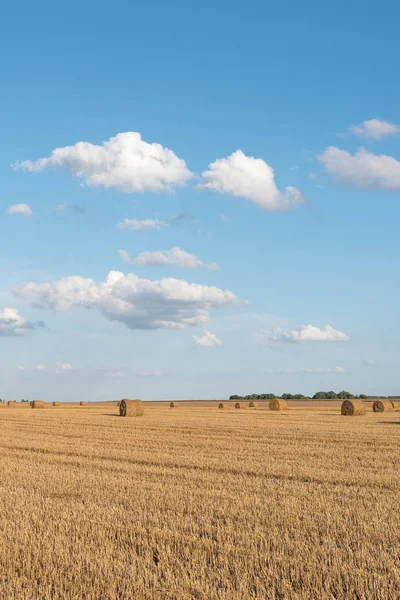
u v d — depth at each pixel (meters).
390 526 11.50
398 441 27.28
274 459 21.17
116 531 11.36
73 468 19.47
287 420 44.72
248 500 13.87
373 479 16.80
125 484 16.14
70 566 9.50
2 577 9.16
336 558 9.52
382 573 8.98
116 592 8.51
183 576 9.00
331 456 22.00
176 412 62.22
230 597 8.13
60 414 58.34
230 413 59.00
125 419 47.16
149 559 9.66
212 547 10.30
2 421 44.69
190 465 19.77
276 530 11.31
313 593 8.31
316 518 12.16
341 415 53.00
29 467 19.61
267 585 8.59
